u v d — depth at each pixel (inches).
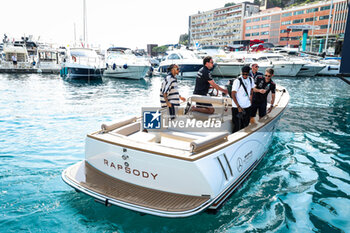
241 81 141.1
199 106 160.1
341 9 2175.2
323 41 2229.3
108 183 109.0
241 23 3125.0
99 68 796.6
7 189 130.2
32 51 1334.9
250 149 136.6
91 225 104.0
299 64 872.3
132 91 555.2
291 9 2532.0
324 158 177.9
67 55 858.1
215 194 101.5
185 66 879.7
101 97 457.7
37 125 255.9
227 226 105.4
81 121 274.5
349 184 142.0
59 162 165.9
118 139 113.3
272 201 124.8
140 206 94.3
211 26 3595.0
